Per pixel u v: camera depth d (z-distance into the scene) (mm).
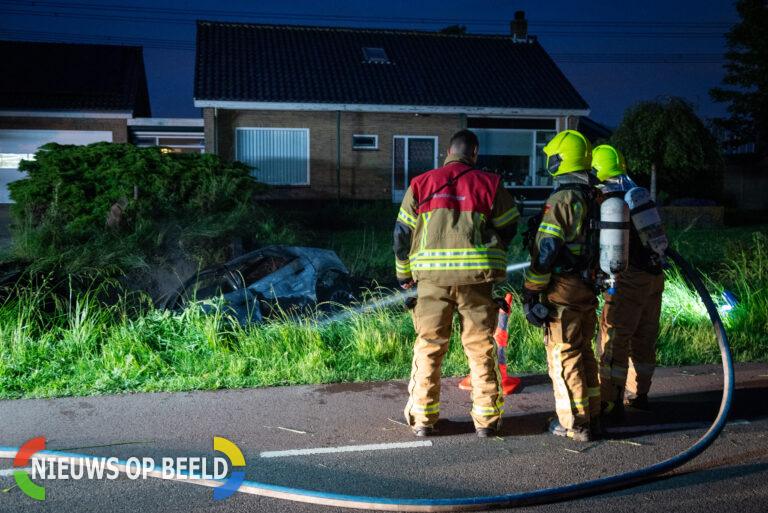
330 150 19469
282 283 6812
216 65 19375
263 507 3084
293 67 20016
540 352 5820
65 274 8039
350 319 6473
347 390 4934
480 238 3689
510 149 20719
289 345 5727
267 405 4574
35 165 11445
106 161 11133
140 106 23484
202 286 7004
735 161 28219
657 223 3879
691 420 4266
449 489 3277
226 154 18859
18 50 21547
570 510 3061
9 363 5238
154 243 9328
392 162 19891
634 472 3361
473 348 3908
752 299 6777
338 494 3160
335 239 12766
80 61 21672
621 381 4191
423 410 3924
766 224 18797
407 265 3965
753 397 4711
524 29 23266
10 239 11688
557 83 21203
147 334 5738
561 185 3846
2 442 3865
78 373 5215
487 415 3908
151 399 4695
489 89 20422
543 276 3688
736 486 3299
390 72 20641
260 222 11305
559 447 3814
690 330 6438
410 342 6078
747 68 28391
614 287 3910
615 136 18469
